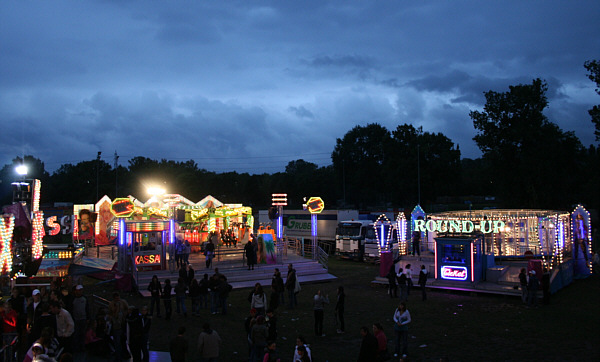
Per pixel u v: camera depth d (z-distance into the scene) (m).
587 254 28.48
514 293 23.06
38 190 31.47
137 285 25.11
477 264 25.03
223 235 36.25
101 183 92.75
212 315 20.58
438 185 74.69
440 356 15.01
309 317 20.30
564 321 18.75
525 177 56.84
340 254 40.78
